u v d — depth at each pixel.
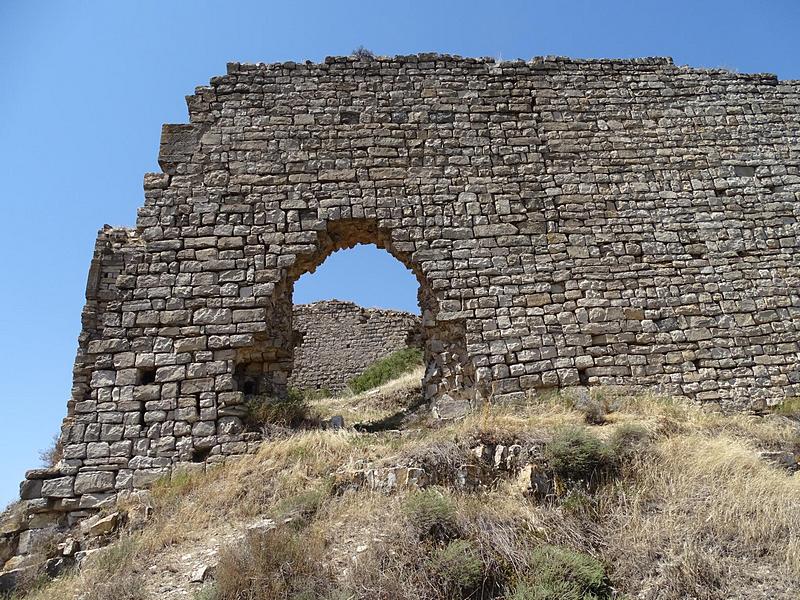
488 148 14.47
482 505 8.98
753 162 15.15
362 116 14.34
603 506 9.04
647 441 10.45
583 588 7.55
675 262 14.09
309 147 13.98
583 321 13.41
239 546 8.18
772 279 14.18
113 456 11.52
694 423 11.64
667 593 7.53
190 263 12.91
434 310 13.62
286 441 11.41
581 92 15.26
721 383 13.27
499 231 13.82
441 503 8.60
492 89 14.98
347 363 28.42
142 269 12.77
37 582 9.21
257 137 13.93
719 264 14.18
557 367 13.03
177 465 11.53
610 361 13.20
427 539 8.16
